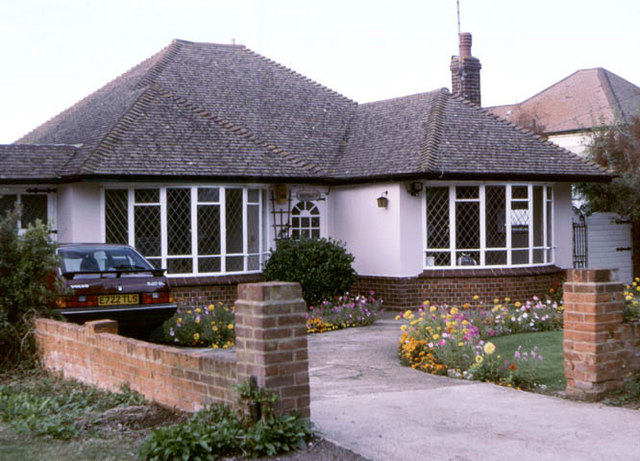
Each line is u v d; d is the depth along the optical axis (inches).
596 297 301.1
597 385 300.7
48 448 233.8
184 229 681.6
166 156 681.6
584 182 773.9
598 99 1451.8
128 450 230.5
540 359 366.9
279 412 232.1
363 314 625.6
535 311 563.8
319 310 625.9
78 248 486.0
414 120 793.6
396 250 716.0
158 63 868.0
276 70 933.2
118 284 454.0
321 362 431.8
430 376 377.7
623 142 912.9
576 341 306.3
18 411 285.1
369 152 781.3
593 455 226.5
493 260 729.6
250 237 718.5
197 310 545.6
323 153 807.7
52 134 874.8
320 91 925.8
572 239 797.9
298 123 844.0
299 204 770.2
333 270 666.2
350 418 272.1
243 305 237.6
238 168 701.3
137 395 293.0
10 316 396.2
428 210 725.3
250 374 234.5
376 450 231.3
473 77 945.5
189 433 225.6
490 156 733.3
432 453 228.4
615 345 305.7
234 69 904.3
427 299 717.9
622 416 274.1
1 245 393.1
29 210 690.8
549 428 257.4
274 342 231.6
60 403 302.2
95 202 659.4
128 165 653.3
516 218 737.6
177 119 740.7
